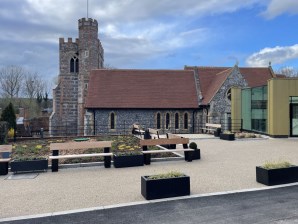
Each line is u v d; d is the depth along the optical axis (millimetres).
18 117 42531
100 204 7332
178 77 33062
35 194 8242
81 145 11773
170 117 30297
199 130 30547
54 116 39500
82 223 6102
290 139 20844
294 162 12391
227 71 30516
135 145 16375
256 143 18844
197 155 13336
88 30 39281
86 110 29641
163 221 6148
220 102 28812
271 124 21828
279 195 7828
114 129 29625
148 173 10727
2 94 66125
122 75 32406
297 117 21969
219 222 6051
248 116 26344
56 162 11195
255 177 9867
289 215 6375
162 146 16203
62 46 40125
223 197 7703
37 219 6348
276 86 21516
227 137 20719
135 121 29781
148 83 31953
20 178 10164
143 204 7227
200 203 7250
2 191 8578
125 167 11844
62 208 7070
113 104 29609
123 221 6180
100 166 12000
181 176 7949
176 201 7422
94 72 32438
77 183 9422
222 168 11344
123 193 8242
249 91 26047
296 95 21625
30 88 72438
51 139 20469
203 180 9484
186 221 6133
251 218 6238
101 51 45500
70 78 40125
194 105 30484
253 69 33938
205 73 33688
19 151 14820
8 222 6195
